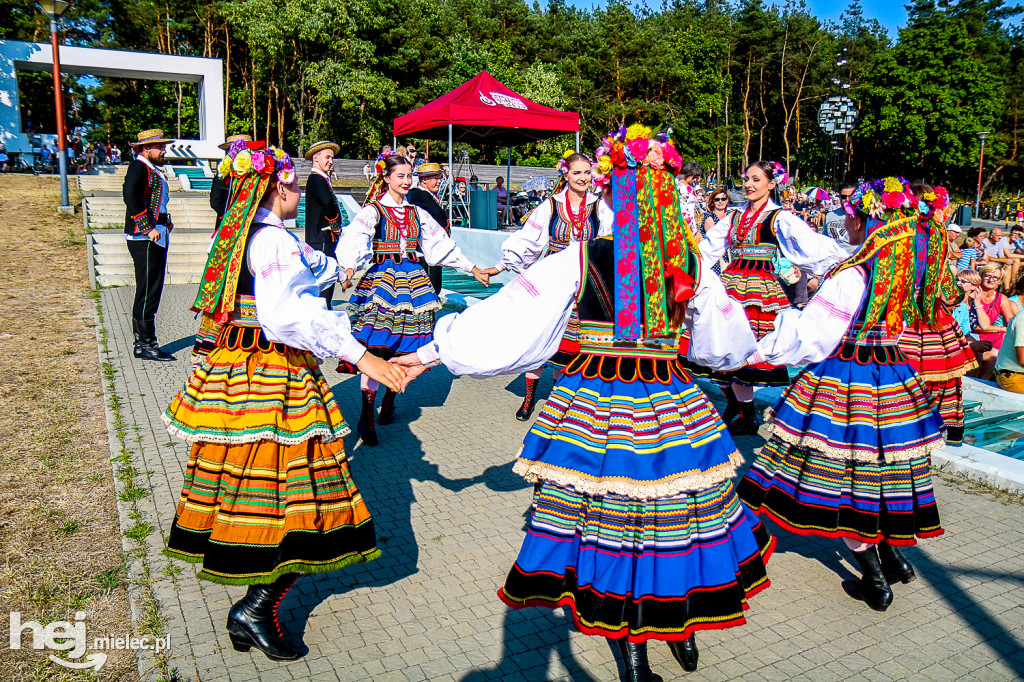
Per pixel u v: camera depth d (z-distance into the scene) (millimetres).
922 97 53375
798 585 3533
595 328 2555
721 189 7074
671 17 77188
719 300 2643
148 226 6766
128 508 3965
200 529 2701
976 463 4742
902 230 3162
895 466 3184
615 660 2928
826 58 63125
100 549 3578
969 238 11297
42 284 9867
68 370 6426
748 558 2650
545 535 2568
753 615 3268
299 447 2686
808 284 6508
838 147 29672
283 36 42094
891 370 3213
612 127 58344
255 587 2785
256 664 2820
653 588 2449
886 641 3072
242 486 2648
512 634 3078
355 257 4984
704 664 2906
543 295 2508
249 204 2697
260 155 2678
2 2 41281
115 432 5043
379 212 5086
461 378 7133
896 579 3480
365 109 45688
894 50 55594
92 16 44719
